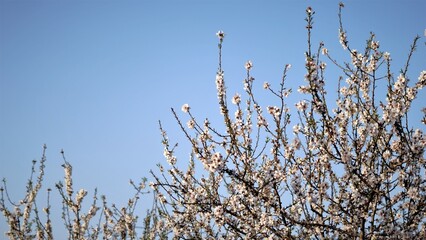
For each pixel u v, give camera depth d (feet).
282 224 22.61
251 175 23.27
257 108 24.45
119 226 33.19
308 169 22.31
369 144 21.17
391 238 20.61
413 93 22.06
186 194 24.41
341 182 22.91
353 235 20.36
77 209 33.88
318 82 20.66
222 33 23.53
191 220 25.27
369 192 20.74
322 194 21.76
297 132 24.94
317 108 21.02
